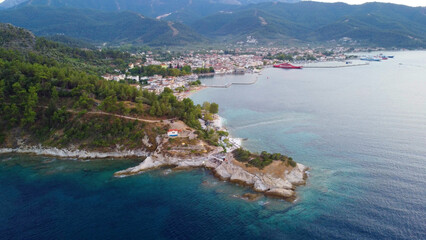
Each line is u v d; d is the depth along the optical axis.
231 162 150.88
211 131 197.12
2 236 105.62
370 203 119.25
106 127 181.25
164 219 114.75
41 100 198.38
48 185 140.38
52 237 105.19
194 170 156.25
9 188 137.25
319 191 129.88
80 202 126.31
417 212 112.50
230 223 111.62
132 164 163.38
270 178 136.88
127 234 106.38
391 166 149.38
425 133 193.38
